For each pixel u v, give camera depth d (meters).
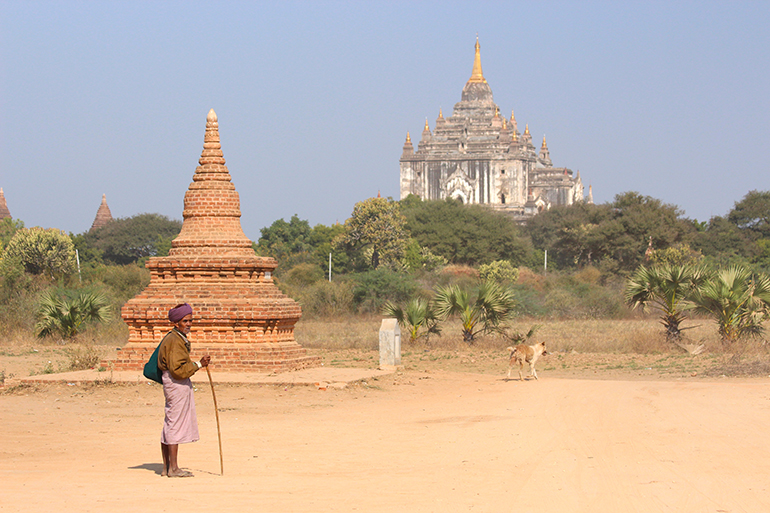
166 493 9.09
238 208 23.55
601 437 12.79
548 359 29.30
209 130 23.50
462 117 174.00
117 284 59.41
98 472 10.44
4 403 17.75
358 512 8.24
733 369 22.81
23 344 35.81
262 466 10.83
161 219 129.25
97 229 129.12
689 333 36.72
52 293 38.94
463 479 9.88
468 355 31.19
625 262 93.38
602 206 109.56
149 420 15.52
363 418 15.63
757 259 106.50
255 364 21.91
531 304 55.81
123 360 22.34
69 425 14.86
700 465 10.52
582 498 8.84
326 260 102.50
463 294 34.34
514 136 168.50
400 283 60.50
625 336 35.81
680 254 79.12
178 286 22.59
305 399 18.47
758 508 8.36
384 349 25.50
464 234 109.81
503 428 13.99
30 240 74.56
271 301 22.41
